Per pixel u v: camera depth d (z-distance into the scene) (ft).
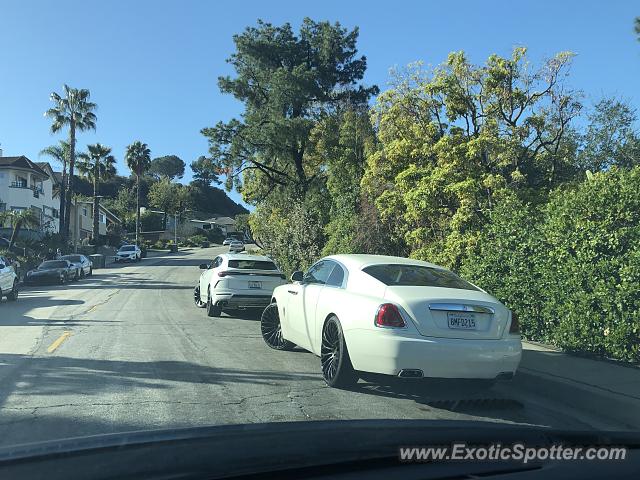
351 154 82.28
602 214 28.17
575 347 27.99
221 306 45.11
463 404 21.65
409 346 20.24
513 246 33.91
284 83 99.30
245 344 33.81
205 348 32.24
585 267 27.68
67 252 156.66
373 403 21.52
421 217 48.88
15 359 28.71
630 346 25.80
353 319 21.90
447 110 54.13
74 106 157.79
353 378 22.89
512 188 47.67
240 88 109.70
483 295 22.56
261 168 106.52
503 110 54.75
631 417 19.69
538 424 19.61
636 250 25.76
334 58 109.50
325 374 23.89
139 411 19.75
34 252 138.72
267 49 107.04
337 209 76.48
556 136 55.83
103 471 8.48
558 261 29.81
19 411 19.60
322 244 86.33
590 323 27.25
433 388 24.02
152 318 45.75
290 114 108.47
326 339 24.00
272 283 45.37
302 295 27.35
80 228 225.76
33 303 59.00
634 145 61.31
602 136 62.75
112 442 9.64
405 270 24.31
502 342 21.15
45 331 38.32
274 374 25.96
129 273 121.49
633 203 27.20
